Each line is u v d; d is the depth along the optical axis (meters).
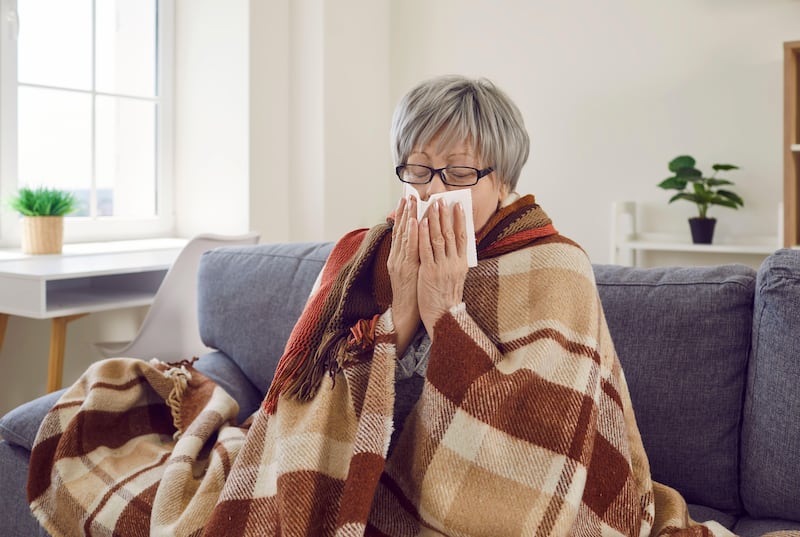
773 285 1.25
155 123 3.40
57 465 1.38
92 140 3.14
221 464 1.27
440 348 1.08
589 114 3.46
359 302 1.23
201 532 1.16
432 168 1.18
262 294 1.73
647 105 3.33
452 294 1.11
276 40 3.41
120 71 3.24
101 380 1.48
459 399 1.05
